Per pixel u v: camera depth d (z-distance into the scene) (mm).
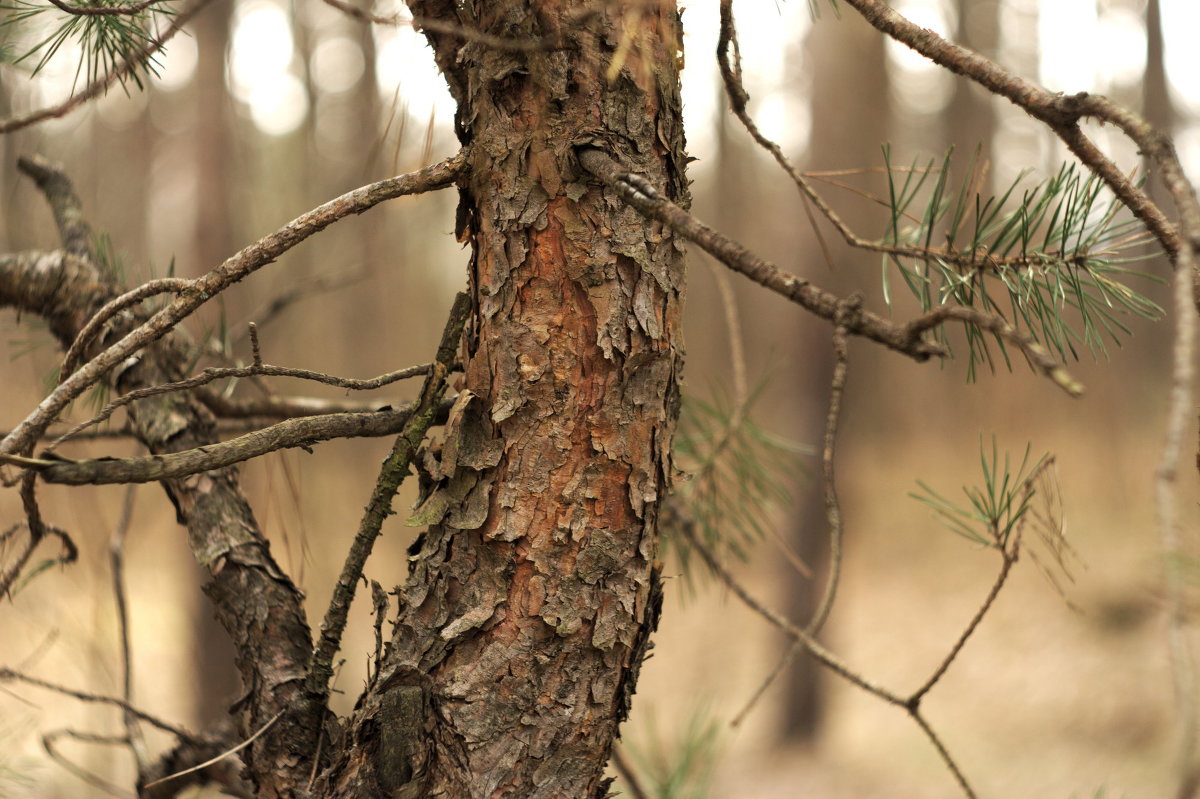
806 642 2277
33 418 2287
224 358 2598
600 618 2338
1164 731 8617
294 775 2391
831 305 2191
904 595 12375
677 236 2354
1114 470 11406
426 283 13648
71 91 2455
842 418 9523
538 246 2334
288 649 2426
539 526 2336
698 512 2811
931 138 20188
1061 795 8031
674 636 12172
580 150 2320
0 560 2455
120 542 2637
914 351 2176
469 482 2348
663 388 2352
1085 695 9359
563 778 2334
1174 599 1860
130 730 2529
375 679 2363
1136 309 2387
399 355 13469
